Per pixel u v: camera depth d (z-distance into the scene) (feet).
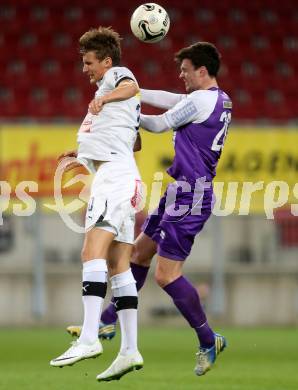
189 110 79.41
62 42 248.93
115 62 74.54
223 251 198.49
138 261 82.99
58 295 193.06
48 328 189.37
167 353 132.98
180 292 80.38
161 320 196.54
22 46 246.88
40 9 254.06
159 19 81.00
